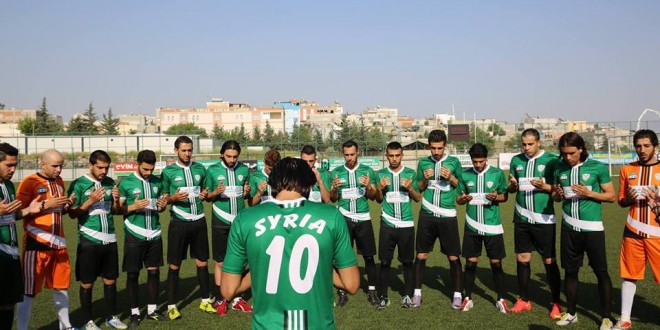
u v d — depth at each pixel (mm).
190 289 8789
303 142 47469
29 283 5922
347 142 8039
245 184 7945
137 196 6965
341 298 7660
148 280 7059
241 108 107812
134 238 6836
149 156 7035
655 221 5957
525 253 7117
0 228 5320
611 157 37375
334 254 3227
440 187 7562
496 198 7289
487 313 7074
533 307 7309
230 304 7809
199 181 7512
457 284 7398
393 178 7676
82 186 6430
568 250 6488
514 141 49250
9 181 5734
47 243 6008
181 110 108000
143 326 6734
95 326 6445
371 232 7922
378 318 6938
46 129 76625
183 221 7289
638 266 6113
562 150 6434
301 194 3299
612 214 17531
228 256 3219
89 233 6418
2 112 109062
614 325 6293
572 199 6445
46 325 6758
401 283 9094
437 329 6406
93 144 49844
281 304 3045
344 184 7957
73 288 8750
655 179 6008
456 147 47188
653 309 6969
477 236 7301
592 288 8188
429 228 7570
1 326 5410
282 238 3090
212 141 52125
